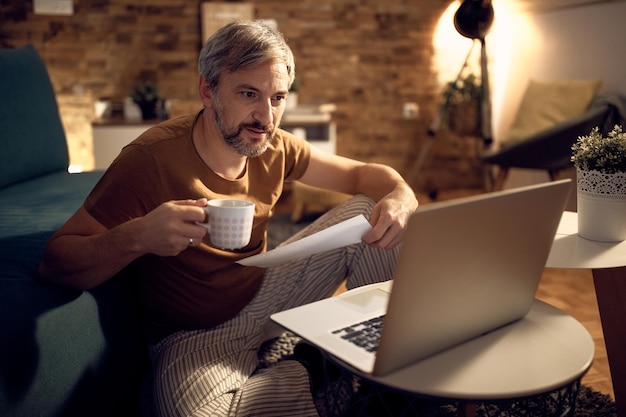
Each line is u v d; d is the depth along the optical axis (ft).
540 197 2.92
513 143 10.33
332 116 14.44
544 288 8.27
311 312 3.35
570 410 3.08
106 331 4.22
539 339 3.14
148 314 4.54
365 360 2.81
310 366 4.25
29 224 4.93
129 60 13.52
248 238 3.44
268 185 4.58
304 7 13.80
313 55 14.06
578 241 4.44
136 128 12.35
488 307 3.05
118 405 4.50
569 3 11.08
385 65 14.33
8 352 3.14
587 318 7.09
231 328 4.45
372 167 5.03
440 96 14.61
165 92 13.76
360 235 3.77
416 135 14.76
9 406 3.07
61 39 13.23
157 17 13.43
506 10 13.71
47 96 7.95
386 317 2.57
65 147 8.33
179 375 3.97
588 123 9.37
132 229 3.37
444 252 2.60
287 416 3.73
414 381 2.69
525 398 2.65
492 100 14.76
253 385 3.80
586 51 10.77
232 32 3.90
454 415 4.46
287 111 13.29
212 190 4.17
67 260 3.57
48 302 3.60
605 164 4.28
